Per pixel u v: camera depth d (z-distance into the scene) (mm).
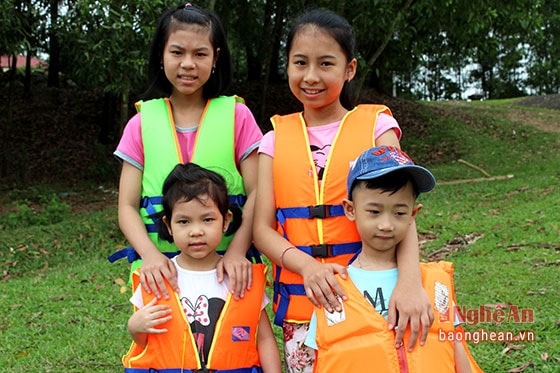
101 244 8195
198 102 2898
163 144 2740
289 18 13477
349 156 2562
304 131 2656
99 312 5305
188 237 2484
